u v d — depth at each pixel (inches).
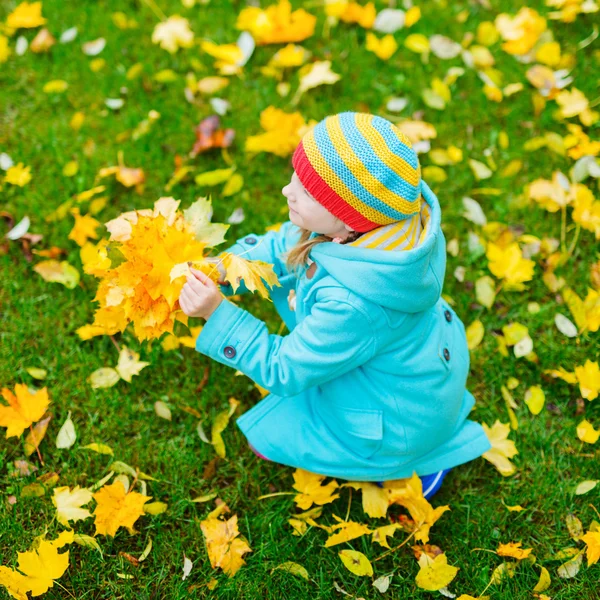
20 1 102.3
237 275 49.5
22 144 88.6
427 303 51.8
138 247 50.3
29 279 77.9
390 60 97.9
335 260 49.6
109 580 60.4
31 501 63.3
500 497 66.4
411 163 46.2
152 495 65.4
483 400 72.5
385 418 56.6
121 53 97.0
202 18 101.0
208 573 60.9
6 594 57.0
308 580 60.9
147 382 72.3
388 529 59.8
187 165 87.4
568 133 91.6
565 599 60.1
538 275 80.3
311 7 103.0
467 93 94.7
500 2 103.1
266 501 65.9
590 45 99.6
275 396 62.6
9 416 64.7
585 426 67.8
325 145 45.4
